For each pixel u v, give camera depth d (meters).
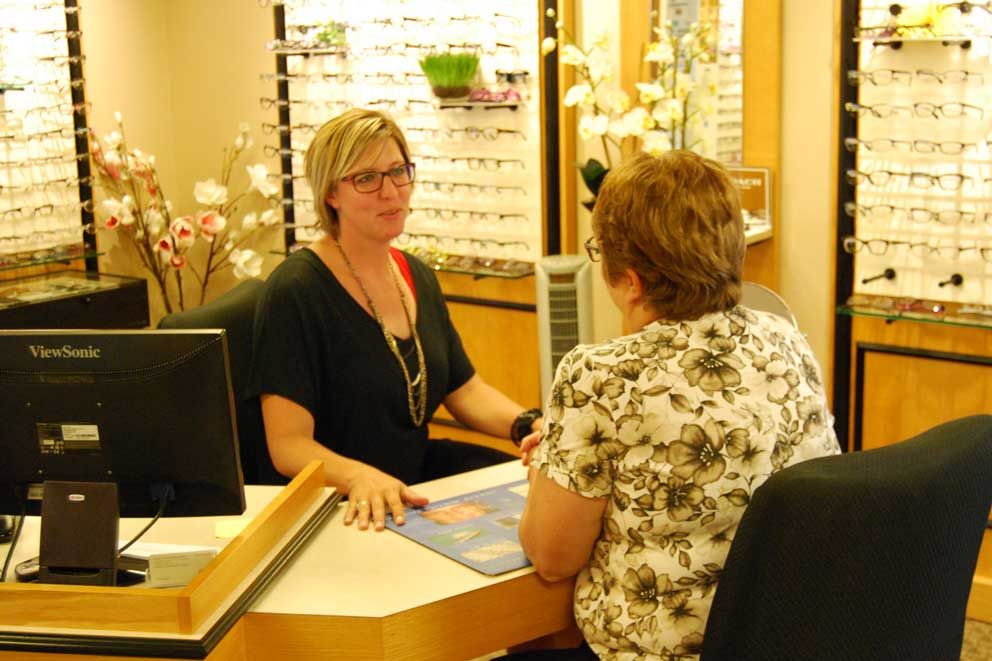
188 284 4.63
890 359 3.10
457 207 3.84
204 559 1.63
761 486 1.40
